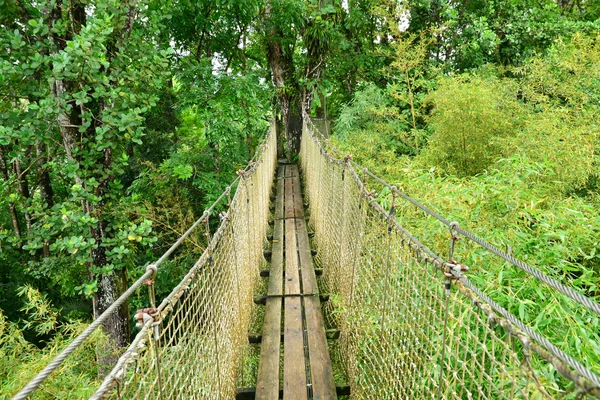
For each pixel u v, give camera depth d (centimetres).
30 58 372
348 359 284
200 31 908
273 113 1117
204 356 182
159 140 870
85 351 351
